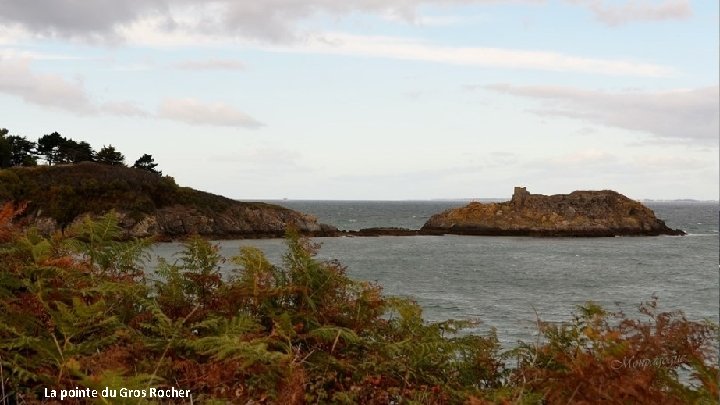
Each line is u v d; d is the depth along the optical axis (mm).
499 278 46375
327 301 6594
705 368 4461
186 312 6223
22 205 6578
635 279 48094
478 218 109500
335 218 173875
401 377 5664
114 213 6863
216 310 6281
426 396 5254
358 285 6738
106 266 6559
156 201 80750
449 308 30703
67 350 4566
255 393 4883
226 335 5223
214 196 89125
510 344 17969
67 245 6398
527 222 107562
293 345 6105
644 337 4664
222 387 4852
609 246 86812
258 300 6367
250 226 86938
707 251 79312
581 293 38625
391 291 37688
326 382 5371
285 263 6812
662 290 41438
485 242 91438
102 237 6672
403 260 60094
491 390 5516
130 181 80062
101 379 3812
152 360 5188
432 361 5891
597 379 4152
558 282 44812
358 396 5258
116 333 5172
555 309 30656
